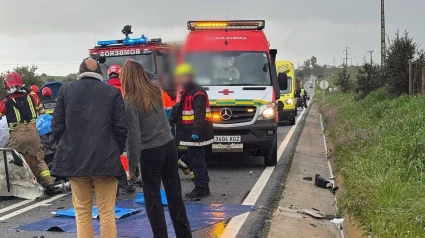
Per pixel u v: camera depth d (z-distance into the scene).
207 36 11.62
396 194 6.52
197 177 8.16
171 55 11.83
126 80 5.13
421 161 7.91
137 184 9.03
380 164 8.23
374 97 20.81
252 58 11.34
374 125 13.15
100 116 4.81
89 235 5.05
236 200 7.98
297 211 7.50
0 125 8.73
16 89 8.54
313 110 38.81
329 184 9.53
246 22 11.65
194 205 7.59
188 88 7.99
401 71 19.38
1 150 8.20
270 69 11.20
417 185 6.91
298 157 12.93
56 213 7.12
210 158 12.46
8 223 6.75
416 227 5.31
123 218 6.83
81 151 4.75
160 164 5.25
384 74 23.84
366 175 7.86
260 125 10.54
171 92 10.62
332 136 15.91
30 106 8.65
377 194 6.65
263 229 6.36
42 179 8.69
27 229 6.42
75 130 4.79
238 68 11.21
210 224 6.52
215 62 11.30
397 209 5.91
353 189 7.48
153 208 5.26
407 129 9.86
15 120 8.48
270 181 9.53
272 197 8.18
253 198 8.06
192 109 7.99
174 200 5.45
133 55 13.02
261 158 12.65
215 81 11.05
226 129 10.50
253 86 10.92
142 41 13.09
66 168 4.76
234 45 11.49
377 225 5.65
